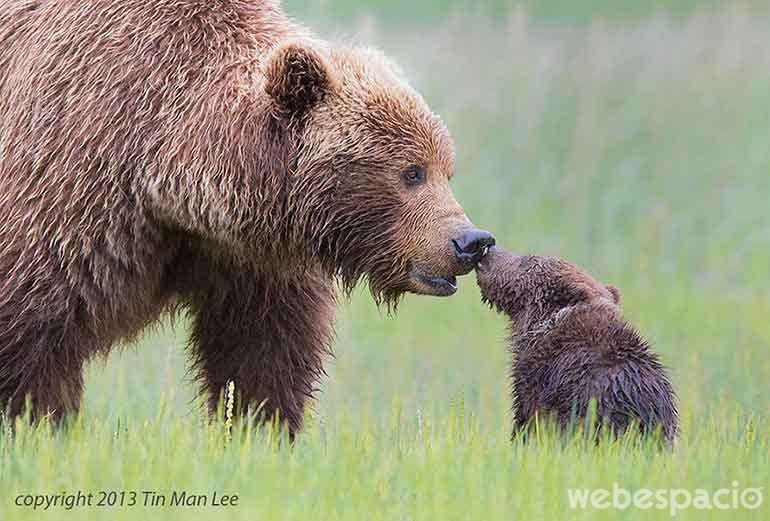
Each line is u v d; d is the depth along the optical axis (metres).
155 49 12.22
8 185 12.12
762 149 39.31
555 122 40.25
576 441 11.22
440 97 40.59
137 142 12.02
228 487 9.70
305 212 12.09
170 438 10.71
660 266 30.27
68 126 12.03
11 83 12.58
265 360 13.31
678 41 46.25
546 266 12.95
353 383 19.84
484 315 25.55
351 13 47.56
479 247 12.00
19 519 9.04
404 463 10.41
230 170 11.95
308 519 9.15
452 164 12.51
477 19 47.19
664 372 12.09
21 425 11.05
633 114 41.66
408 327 24.34
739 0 49.19
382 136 12.03
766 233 33.28
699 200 35.97
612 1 50.25
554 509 9.58
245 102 12.07
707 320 24.92
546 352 12.31
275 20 12.94
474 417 13.47
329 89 12.06
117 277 12.16
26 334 11.88
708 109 41.94
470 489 9.78
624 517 9.59
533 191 35.75
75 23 12.40
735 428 13.44
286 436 12.71
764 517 9.77
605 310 12.45
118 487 9.69
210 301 13.20
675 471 10.58
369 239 12.16
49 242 11.89
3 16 12.98
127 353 19.00
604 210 34.78
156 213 12.14
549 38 46.44
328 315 13.49
